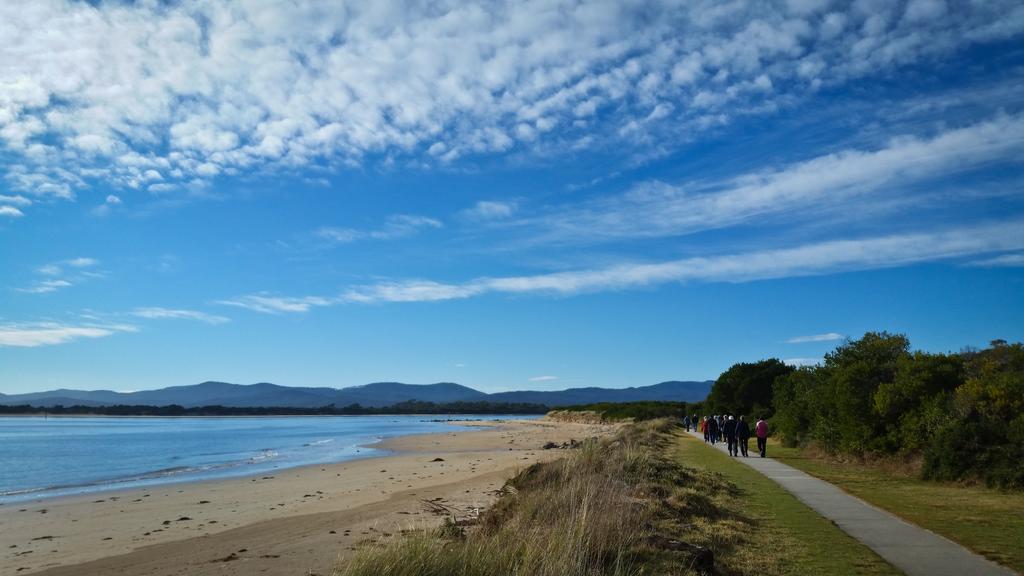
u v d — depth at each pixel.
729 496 14.05
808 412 28.33
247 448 51.00
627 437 33.03
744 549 9.18
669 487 13.78
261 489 23.81
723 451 28.36
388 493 21.73
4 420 159.75
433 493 21.17
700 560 8.00
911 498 13.88
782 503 13.25
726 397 54.25
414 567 7.19
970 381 17.97
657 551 8.17
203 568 11.53
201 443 58.41
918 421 18.56
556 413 131.38
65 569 12.09
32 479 28.67
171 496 22.23
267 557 12.23
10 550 13.77
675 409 86.69
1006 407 16.55
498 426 103.50
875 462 20.36
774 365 54.38
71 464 36.84
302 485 24.91
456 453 42.72
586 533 8.00
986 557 8.67
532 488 14.84
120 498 21.91
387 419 180.62
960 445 16.28
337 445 54.16
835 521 11.25
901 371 20.72
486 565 7.31
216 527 16.06
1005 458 15.34
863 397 21.31
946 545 9.38
